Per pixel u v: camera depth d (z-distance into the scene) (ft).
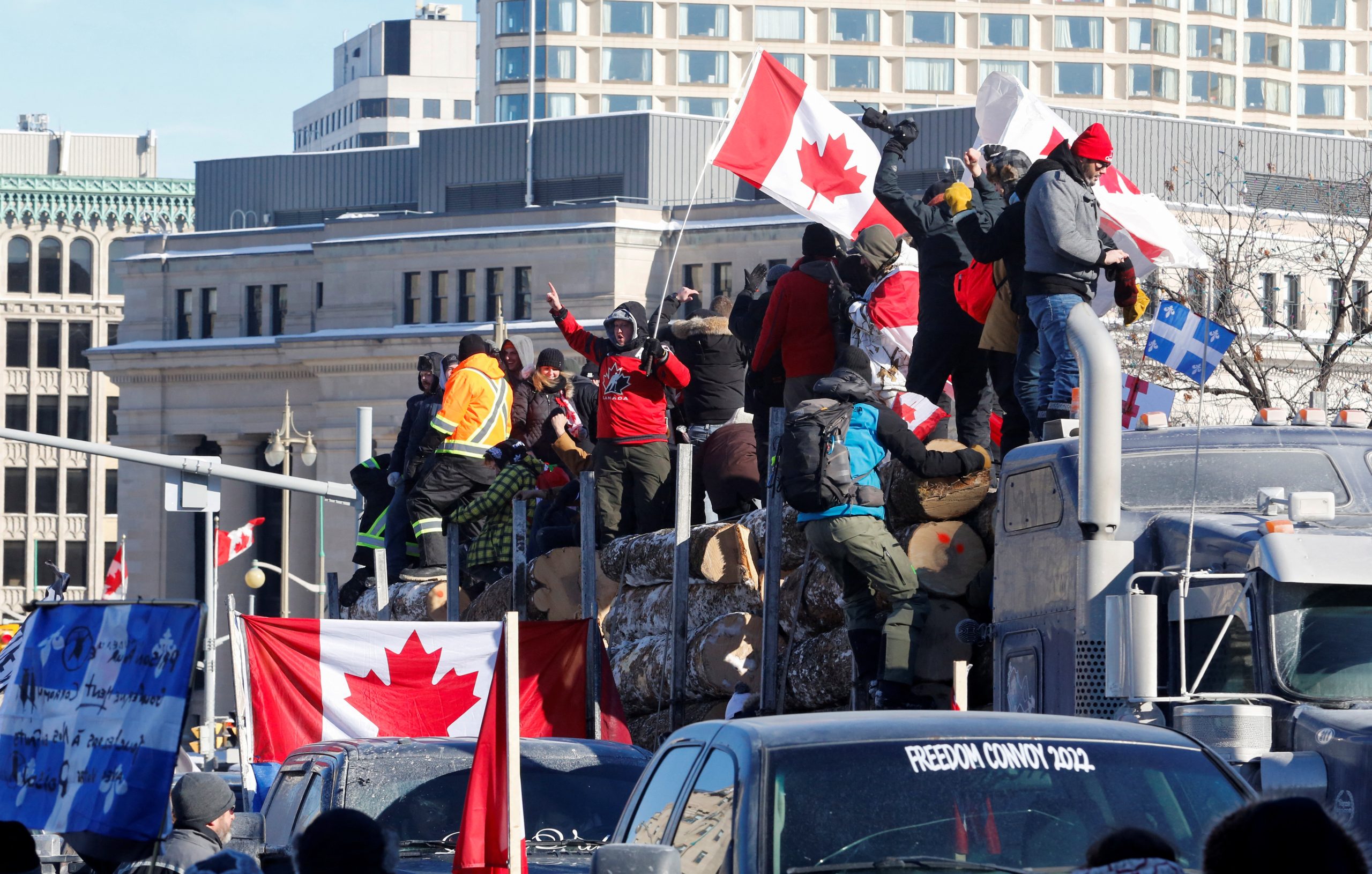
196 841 72.84
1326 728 66.03
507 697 71.10
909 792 56.39
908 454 98.12
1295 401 350.64
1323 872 38.78
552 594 138.21
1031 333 105.70
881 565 96.89
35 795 66.69
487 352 159.53
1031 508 83.82
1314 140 634.02
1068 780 57.16
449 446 158.51
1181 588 70.03
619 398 141.28
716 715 117.08
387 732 116.57
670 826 61.46
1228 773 58.13
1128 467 80.28
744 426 141.38
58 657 67.21
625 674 127.44
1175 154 620.08
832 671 108.17
